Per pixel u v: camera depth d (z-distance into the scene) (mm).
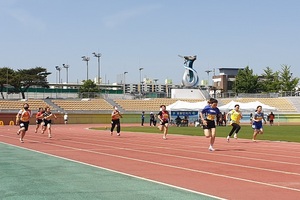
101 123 76438
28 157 15664
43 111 36719
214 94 96625
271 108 58719
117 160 14891
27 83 111938
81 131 41406
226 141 26484
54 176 10883
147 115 80312
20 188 9070
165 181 10273
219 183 10047
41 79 114625
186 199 8023
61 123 74375
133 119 78562
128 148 20297
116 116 32844
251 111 61500
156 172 11875
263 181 10391
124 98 91375
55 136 31422
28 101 77500
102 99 84062
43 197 8070
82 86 121812
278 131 41719
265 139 28734
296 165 13773
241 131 41875
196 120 57875
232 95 96312
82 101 81938
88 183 9820
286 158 16016
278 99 88688
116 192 8703
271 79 121938
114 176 10977
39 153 17328
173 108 55844
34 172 11609
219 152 18438
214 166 13367
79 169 12305
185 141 26047
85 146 21422
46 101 79375
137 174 11430
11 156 16016
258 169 12695
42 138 28672
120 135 33312
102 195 8352
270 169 12711
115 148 20250
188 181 10305
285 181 10406
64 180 10234
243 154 17562
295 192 8945
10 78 107000
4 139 27359
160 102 86625
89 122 76562
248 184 9930
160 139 28062
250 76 120812
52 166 12977
